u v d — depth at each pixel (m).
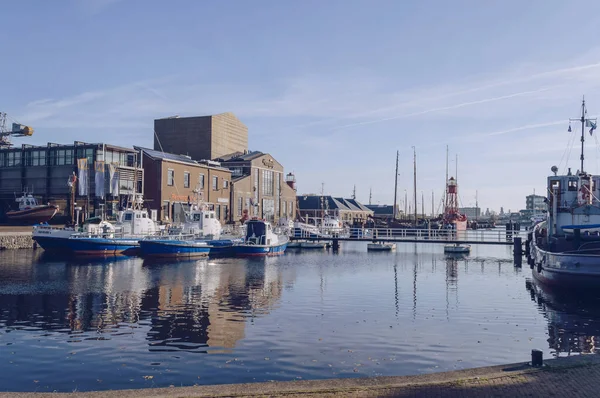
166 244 45.44
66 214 62.25
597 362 10.65
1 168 65.31
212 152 90.00
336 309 21.58
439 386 9.46
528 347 15.59
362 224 95.56
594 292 23.56
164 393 9.03
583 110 32.84
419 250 61.09
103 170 58.47
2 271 34.47
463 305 22.75
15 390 11.80
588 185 30.61
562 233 29.80
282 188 94.12
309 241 66.25
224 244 52.19
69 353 14.63
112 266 38.34
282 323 18.69
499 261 45.97
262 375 12.73
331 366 13.48
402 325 18.50
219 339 16.27
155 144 92.81
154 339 16.25
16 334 16.86
